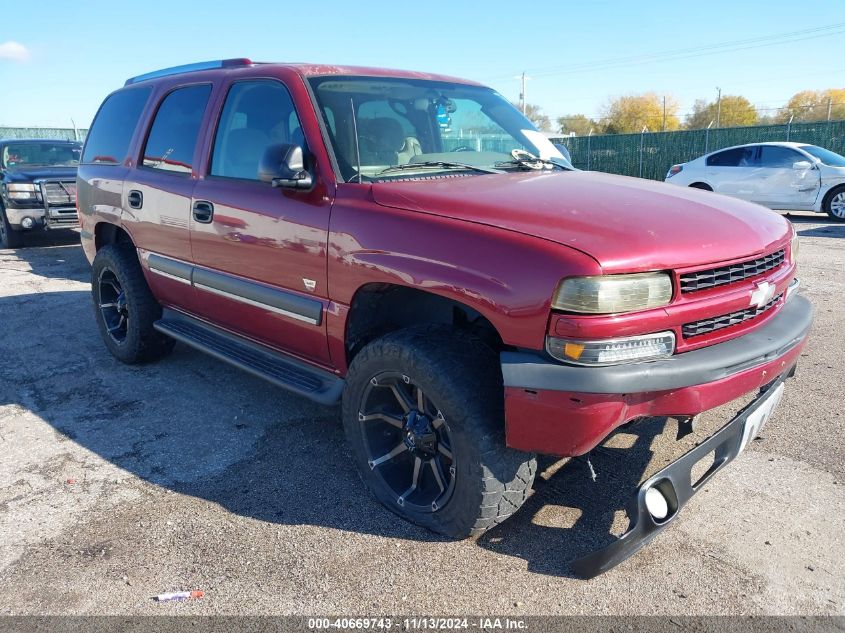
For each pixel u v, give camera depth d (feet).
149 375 15.10
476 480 8.02
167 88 13.79
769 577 7.90
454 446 8.18
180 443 11.73
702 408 7.69
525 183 9.50
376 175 9.75
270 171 9.37
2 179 33.81
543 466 10.52
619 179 10.48
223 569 8.27
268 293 10.62
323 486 10.22
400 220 8.59
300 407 13.25
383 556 8.46
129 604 7.68
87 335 18.28
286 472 10.67
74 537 9.00
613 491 9.84
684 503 7.70
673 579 7.92
